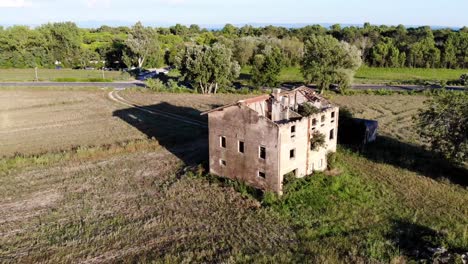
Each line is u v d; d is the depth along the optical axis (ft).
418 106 233.76
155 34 425.28
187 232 97.91
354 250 88.12
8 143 167.84
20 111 224.53
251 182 121.80
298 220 102.83
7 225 102.37
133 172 138.21
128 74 352.90
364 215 105.70
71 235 97.25
